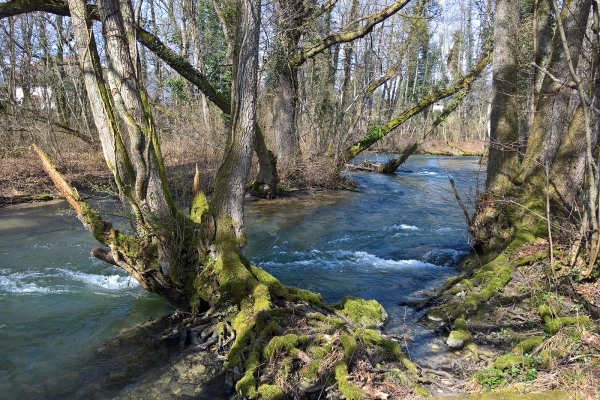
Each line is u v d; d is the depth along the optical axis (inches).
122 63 253.9
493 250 336.2
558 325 215.9
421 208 617.3
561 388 166.7
